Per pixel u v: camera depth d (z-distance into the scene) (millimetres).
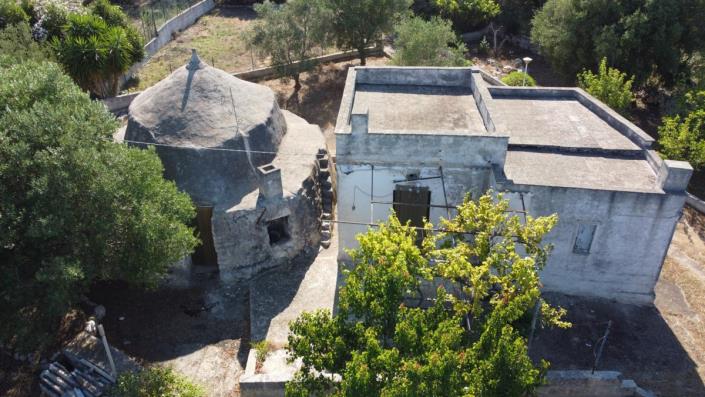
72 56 26844
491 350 11305
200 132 19219
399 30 31000
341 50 34562
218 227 18281
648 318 17297
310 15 30891
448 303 17203
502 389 11078
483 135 15789
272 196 18516
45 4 31266
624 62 29375
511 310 11930
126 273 15516
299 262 19844
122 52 28391
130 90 31469
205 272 19641
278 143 21188
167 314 17922
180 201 16328
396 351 10664
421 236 17812
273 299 18219
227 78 20953
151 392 14430
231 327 17500
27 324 14500
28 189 14562
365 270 12672
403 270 11984
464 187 16859
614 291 17578
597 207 15727
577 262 17047
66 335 16703
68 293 14359
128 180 15203
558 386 15070
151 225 14945
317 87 32844
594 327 16906
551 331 16719
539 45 35000
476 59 37375
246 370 15523
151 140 19312
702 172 25578
